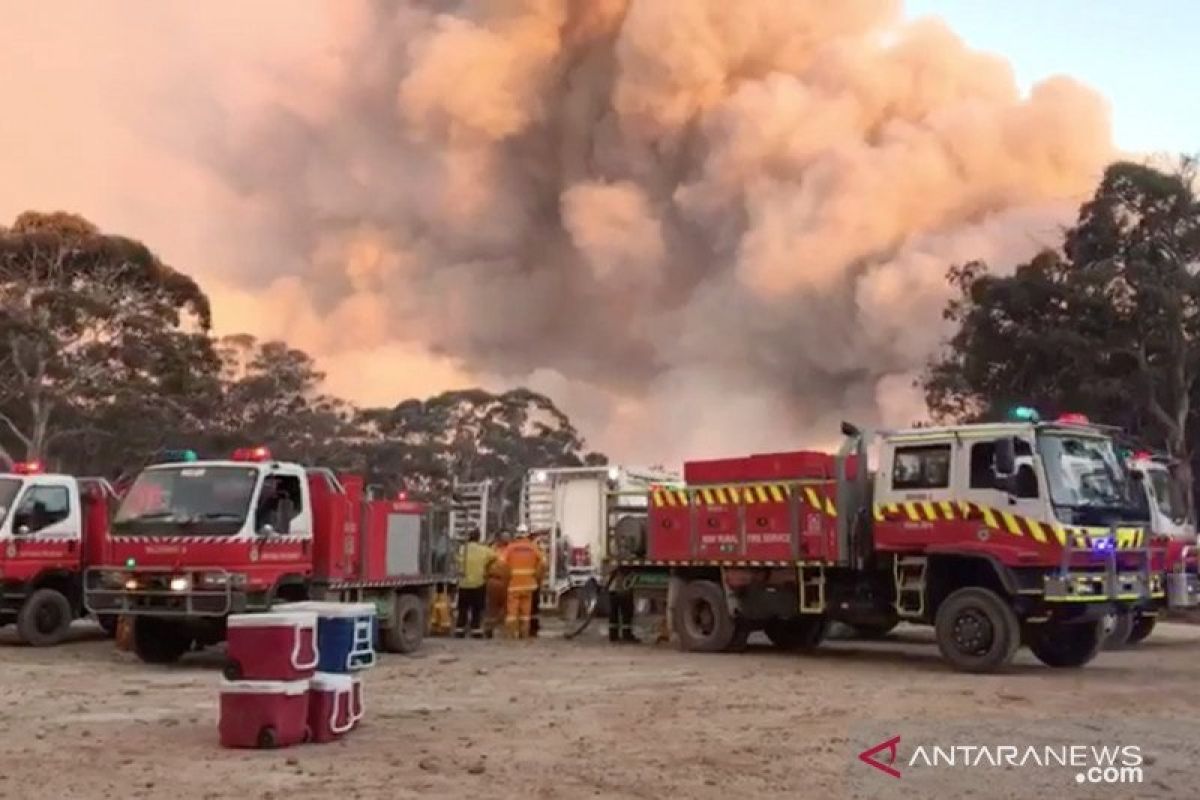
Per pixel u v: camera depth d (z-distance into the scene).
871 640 20.23
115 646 17.27
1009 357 41.81
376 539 16.72
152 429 48.91
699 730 9.91
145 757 8.46
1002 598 14.54
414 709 11.07
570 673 14.47
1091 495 14.46
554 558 25.91
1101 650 17.88
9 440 48.31
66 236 46.88
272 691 8.81
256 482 14.55
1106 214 39.97
